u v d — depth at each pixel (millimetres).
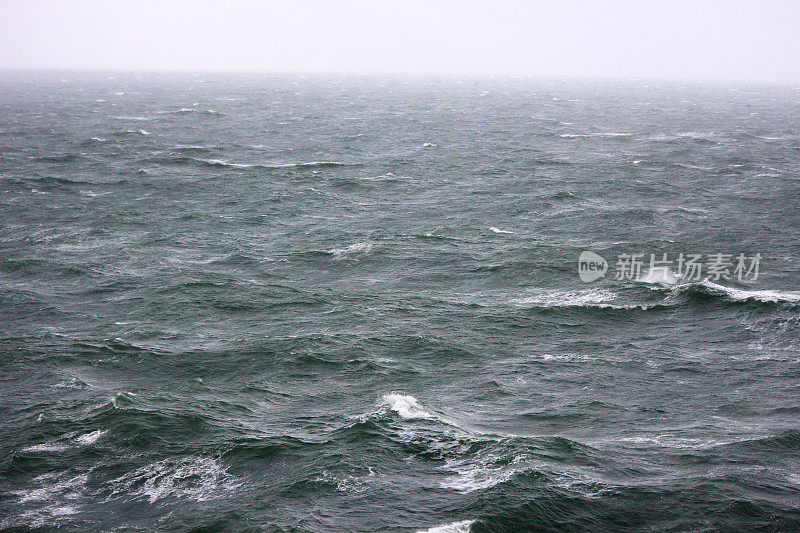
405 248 125938
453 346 86562
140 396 72750
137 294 103875
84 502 57125
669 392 76125
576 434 67562
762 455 63625
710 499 56969
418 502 56562
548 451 63406
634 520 54969
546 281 109312
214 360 82688
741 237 132500
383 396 74500
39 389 75562
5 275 112125
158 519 55031
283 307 99562
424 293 105375
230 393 75312
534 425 69375
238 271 116062
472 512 55062
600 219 144500
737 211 153000
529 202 158875
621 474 60531
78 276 111375
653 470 61312
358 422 67375
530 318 94812
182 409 70375
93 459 62406
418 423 68250
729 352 85312
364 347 86000
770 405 73188
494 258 120250
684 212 150250
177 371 80312
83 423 67875
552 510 55562
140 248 127062
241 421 69062
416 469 61000
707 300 98750
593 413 71625
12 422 68500
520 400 74312
